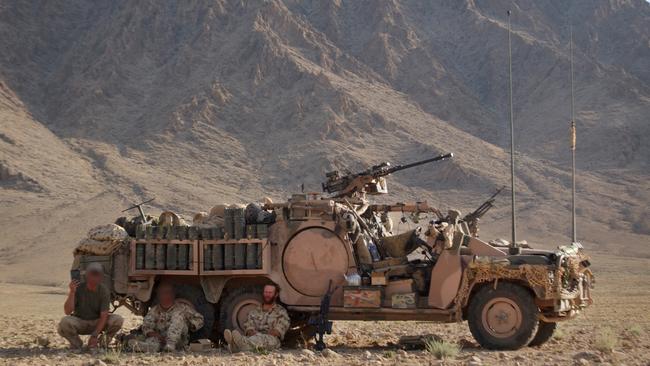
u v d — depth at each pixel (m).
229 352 15.94
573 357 14.90
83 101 142.38
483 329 16.12
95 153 126.38
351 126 131.75
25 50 160.25
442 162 121.19
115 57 153.12
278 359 14.70
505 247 17.48
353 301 16.44
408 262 16.75
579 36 186.62
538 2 198.75
